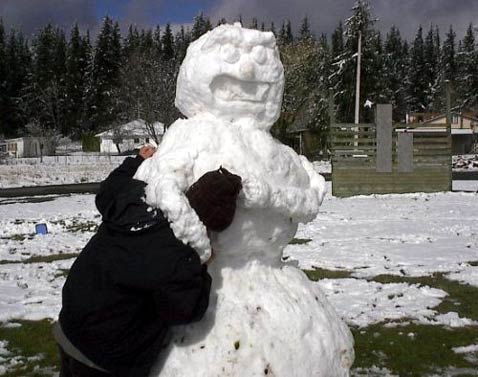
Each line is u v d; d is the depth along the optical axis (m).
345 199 21.41
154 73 54.50
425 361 5.98
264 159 2.78
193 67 2.90
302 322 2.74
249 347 2.58
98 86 87.19
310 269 9.75
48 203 22.38
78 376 2.58
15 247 12.48
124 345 2.50
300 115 52.28
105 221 2.56
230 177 2.53
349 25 56.44
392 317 7.29
